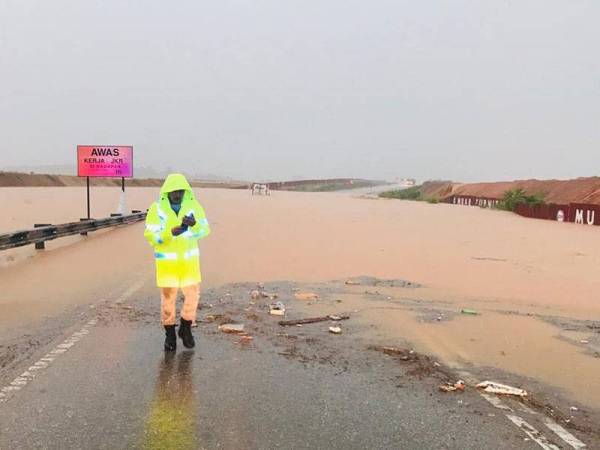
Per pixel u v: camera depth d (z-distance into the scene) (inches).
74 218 986.7
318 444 158.4
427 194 3353.8
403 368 225.3
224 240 688.4
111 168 917.2
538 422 176.4
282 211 1339.8
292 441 159.6
